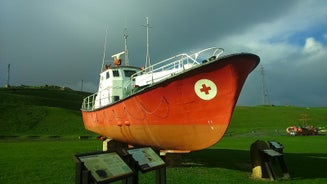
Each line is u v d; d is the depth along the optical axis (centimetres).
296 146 2281
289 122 6831
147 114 1162
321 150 1958
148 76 1291
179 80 1016
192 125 1069
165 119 1112
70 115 6341
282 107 9744
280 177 1033
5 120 5500
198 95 1023
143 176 1021
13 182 942
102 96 1791
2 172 1105
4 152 1830
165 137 1154
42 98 8931
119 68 1683
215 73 972
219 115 1015
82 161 459
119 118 1364
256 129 5525
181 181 941
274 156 970
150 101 1123
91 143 2717
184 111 1065
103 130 1695
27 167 1217
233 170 1164
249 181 955
